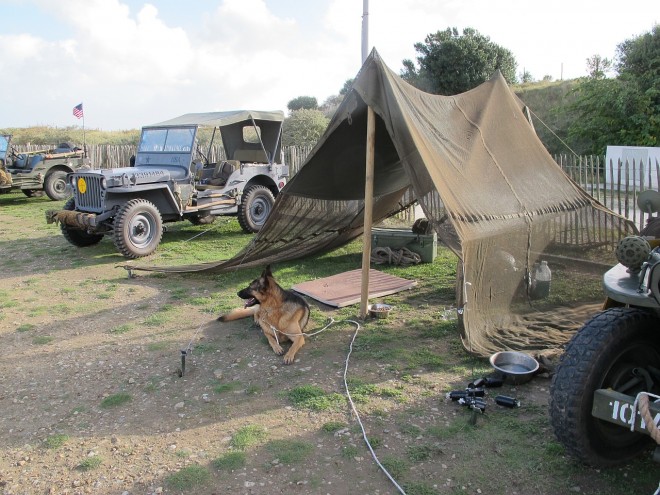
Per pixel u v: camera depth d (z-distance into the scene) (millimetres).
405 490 2795
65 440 3396
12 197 16688
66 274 7723
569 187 6441
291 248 7758
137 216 8461
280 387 4070
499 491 2777
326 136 5500
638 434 2928
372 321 5469
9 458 3229
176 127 9750
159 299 6457
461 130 5840
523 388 3914
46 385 4215
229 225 11555
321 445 3252
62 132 39219
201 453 3203
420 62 28469
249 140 11391
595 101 19000
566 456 3031
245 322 5562
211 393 4004
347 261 8250
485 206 4980
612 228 6336
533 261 5426
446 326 5242
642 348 2863
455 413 3588
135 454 3225
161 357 4707
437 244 8680
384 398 3828
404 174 6934
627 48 19703
